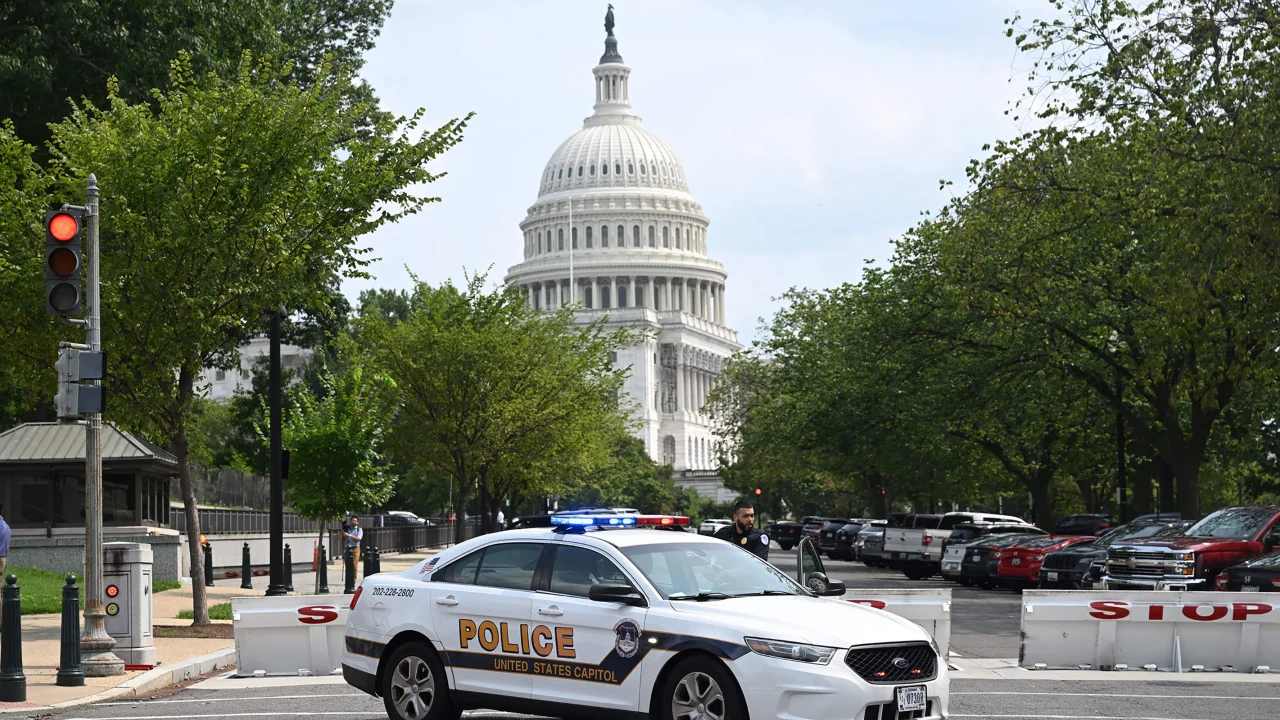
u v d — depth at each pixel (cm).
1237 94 2908
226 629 2380
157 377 2420
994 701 1448
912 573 4516
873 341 4709
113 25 3600
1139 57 3080
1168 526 3008
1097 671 1755
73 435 3744
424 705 1212
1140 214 3111
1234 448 4856
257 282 2447
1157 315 3278
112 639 1752
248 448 7369
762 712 1013
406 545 6531
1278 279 2805
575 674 1121
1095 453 5438
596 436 6150
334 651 1791
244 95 2448
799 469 8781
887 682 1027
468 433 5141
